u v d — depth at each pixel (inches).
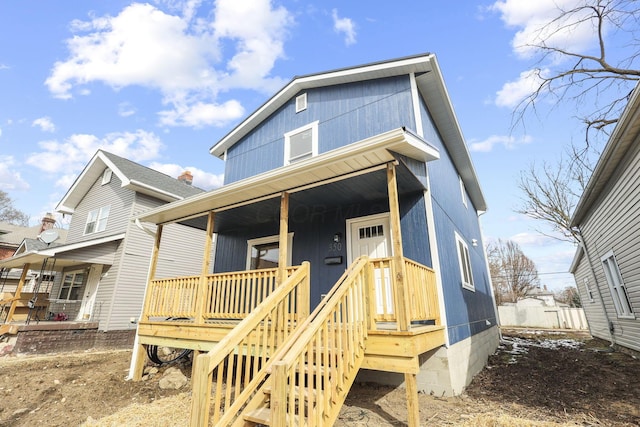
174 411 175.0
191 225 324.8
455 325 224.2
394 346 146.3
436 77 273.4
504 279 1398.9
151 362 296.8
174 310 247.3
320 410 109.1
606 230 316.5
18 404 205.5
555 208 610.5
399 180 208.4
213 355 102.9
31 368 289.6
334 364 122.7
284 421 89.4
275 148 348.8
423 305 177.0
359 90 296.7
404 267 154.9
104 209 517.3
